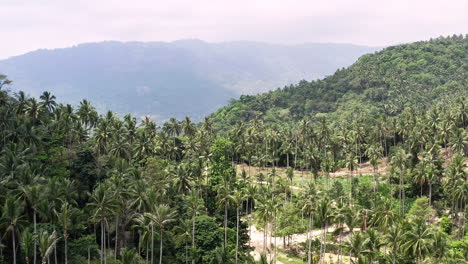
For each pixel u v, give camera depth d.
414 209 135.12
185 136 198.12
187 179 111.44
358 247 89.19
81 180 105.94
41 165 95.75
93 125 155.12
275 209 109.81
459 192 125.31
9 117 113.88
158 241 93.12
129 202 92.19
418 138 170.88
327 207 99.44
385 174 167.38
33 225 75.94
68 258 80.31
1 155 96.56
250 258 103.25
